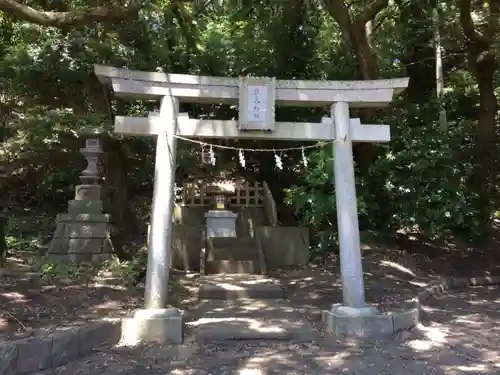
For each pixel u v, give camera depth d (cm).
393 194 1005
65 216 819
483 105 1221
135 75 553
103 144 995
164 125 560
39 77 1008
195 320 600
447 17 1229
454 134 1131
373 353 484
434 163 966
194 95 570
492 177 1207
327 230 1051
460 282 971
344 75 1104
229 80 575
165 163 553
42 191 1307
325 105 617
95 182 866
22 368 399
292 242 1063
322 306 691
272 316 624
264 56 1180
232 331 539
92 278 717
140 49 1041
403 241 1150
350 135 597
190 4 1023
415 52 1323
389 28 1235
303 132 592
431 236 1054
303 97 592
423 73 1359
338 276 903
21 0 797
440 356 477
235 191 1297
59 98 1089
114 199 1085
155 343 504
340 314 556
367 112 1062
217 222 1116
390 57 1267
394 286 829
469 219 1056
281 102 599
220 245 1059
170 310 531
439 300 812
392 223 1057
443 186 973
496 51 1120
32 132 944
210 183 1306
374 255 1028
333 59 1180
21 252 969
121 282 713
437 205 972
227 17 1201
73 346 445
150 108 1146
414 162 985
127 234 1100
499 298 854
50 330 459
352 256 575
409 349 500
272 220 1170
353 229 579
